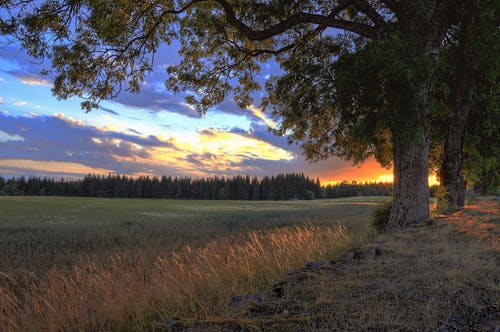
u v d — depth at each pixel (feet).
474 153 53.26
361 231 35.58
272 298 13.91
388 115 34.81
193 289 15.37
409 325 10.55
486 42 38.32
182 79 55.93
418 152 37.22
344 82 37.01
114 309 13.23
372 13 41.68
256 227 85.51
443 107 48.11
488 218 33.50
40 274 34.22
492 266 17.08
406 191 37.17
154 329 11.79
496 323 10.52
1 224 86.28
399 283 14.85
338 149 55.06
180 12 48.32
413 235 27.91
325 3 48.78
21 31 38.91
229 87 59.57
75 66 44.37
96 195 450.71
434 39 37.91
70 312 13.19
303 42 50.31
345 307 12.12
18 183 429.79
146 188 464.24
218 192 479.00
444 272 16.28
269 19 51.96
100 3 41.78
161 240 62.28
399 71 31.96
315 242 26.30
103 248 54.85
